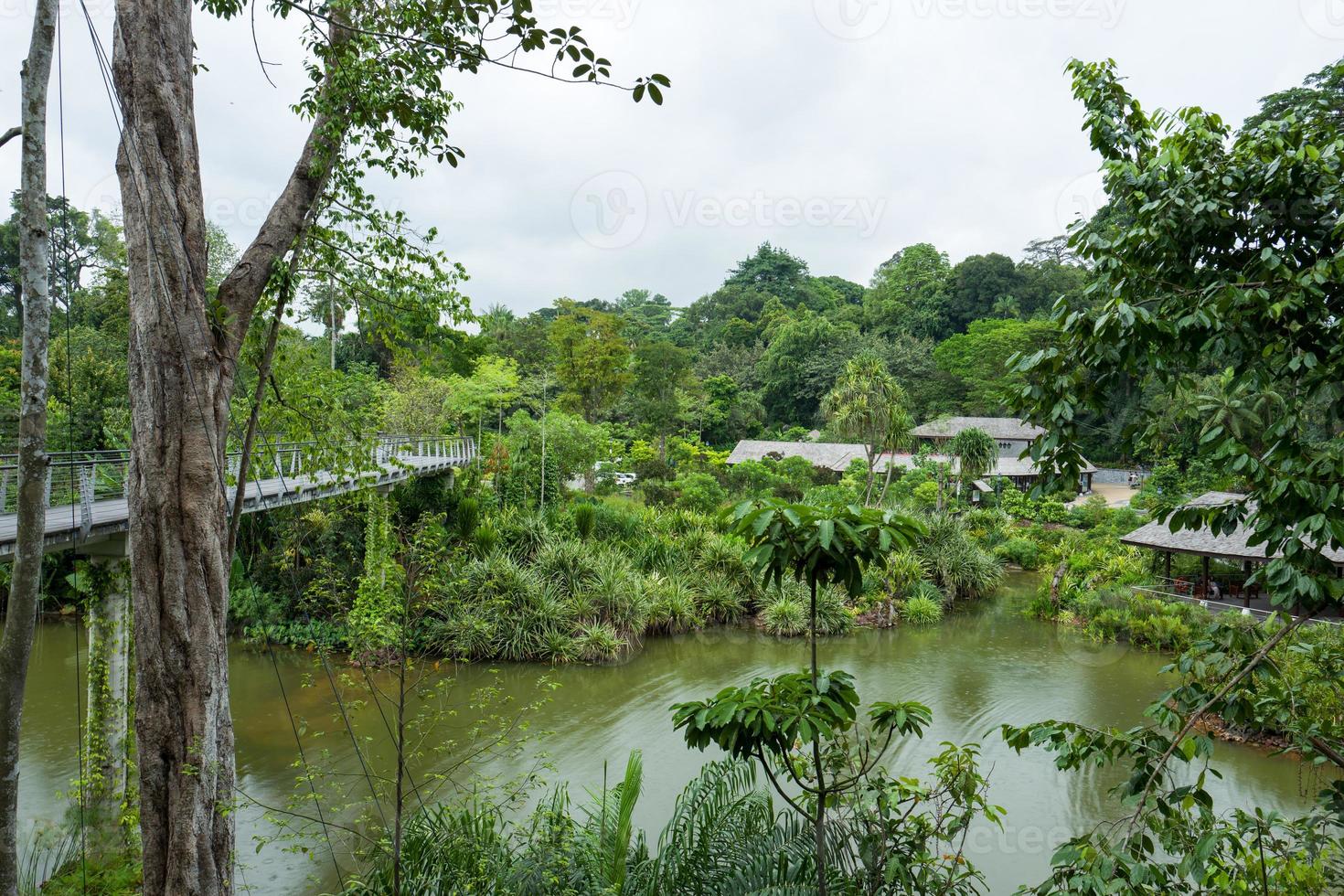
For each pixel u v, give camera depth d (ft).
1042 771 38.34
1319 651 12.56
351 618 23.08
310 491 42.42
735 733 12.92
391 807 32.73
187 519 19.80
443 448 84.12
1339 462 11.30
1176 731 12.98
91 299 70.28
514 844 26.45
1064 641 63.93
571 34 17.67
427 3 22.61
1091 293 13.34
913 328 209.77
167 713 19.48
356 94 23.48
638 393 157.79
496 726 42.60
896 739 41.88
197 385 20.21
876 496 111.04
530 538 66.39
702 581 69.36
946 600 76.74
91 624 30.71
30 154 17.79
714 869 20.12
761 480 119.55
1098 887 11.43
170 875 19.07
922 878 17.39
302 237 24.50
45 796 34.06
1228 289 11.78
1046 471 12.97
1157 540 70.33
